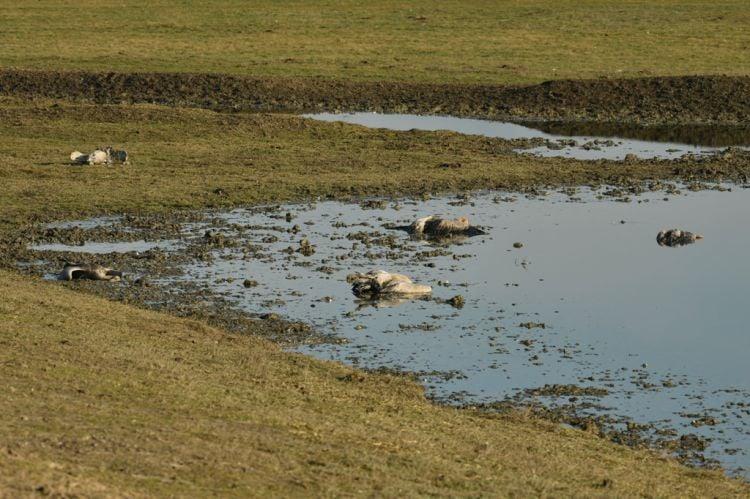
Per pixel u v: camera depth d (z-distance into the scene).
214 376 20.97
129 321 25.20
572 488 17.08
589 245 35.84
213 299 29.39
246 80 66.25
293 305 29.05
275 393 20.36
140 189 41.62
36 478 13.46
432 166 46.91
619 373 24.77
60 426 16.09
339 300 29.58
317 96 64.62
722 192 43.62
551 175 45.84
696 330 27.80
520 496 16.19
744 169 47.50
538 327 27.80
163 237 35.78
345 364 24.77
